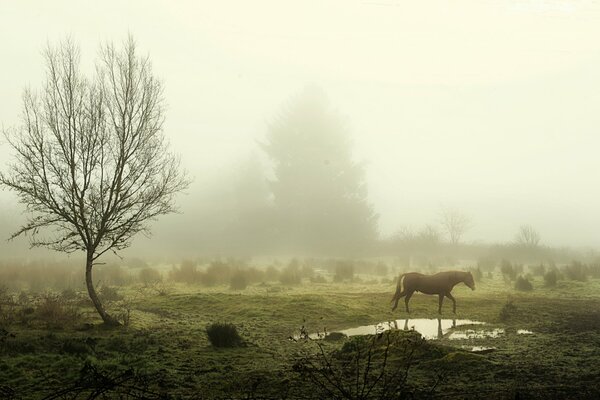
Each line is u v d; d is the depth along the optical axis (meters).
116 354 9.37
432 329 12.88
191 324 13.28
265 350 10.11
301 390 6.99
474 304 16.61
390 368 8.22
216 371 8.33
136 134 12.94
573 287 20.05
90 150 12.41
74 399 5.93
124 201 12.84
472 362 8.42
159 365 8.55
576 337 11.36
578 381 7.43
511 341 11.04
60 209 12.20
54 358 8.67
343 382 7.37
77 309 13.46
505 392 6.77
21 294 16.42
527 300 17.28
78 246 12.45
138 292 19.08
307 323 13.77
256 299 16.61
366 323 13.88
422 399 6.46
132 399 6.53
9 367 8.01
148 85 13.08
